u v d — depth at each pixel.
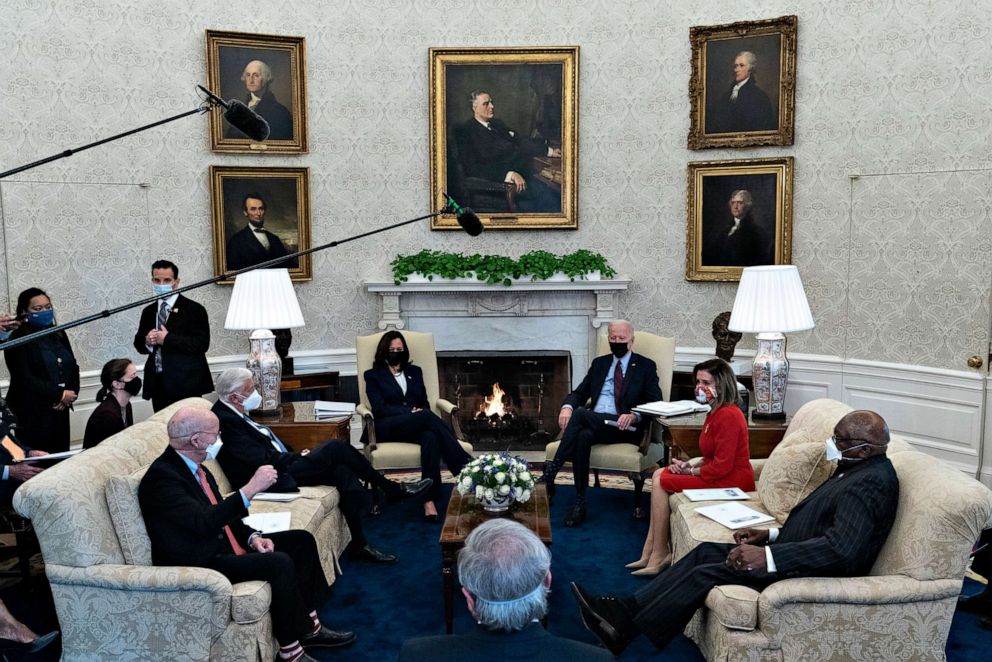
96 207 6.30
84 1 6.16
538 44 7.07
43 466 4.24
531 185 7.16
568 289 7.05
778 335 5.04
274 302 5.33
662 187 7.05
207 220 6.80
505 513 4.02
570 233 7.26
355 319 7.30
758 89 6.61
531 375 7.34
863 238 6.40
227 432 4.45
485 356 7.21
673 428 4.91
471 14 7.07
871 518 3.12
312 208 7.10
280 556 3.37
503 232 7.26
